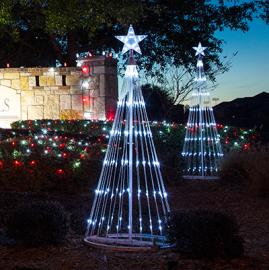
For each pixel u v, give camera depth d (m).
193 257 6.66
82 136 18.20
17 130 18.44
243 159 14.11
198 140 16.20
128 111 7.79
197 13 26.44
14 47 25.95
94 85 21.22
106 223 9.08
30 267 6.32
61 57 25.92
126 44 7.61
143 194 11.59
